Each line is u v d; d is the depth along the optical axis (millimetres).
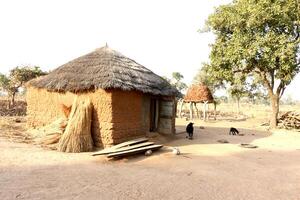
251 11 21766
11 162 9688
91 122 13375
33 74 32781
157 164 10562
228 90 29094
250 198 7180
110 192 7238
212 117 39188
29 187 7305
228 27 25094
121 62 15023
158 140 15406
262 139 18453
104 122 13047
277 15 21719
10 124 20141
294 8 21766
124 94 13594
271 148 14984
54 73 15867
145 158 11445
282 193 7637
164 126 17469
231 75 25016
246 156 12562
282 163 11383
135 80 14188
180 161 11062
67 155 11422
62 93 15070
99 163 10398
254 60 23656
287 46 20812
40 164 9758
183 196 7168
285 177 9281
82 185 7703
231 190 7773
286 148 15172
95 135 13312
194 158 11711
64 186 7535
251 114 43906
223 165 10727
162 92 15734
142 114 15805
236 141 17031
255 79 28016
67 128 12789
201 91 32312
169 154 12188
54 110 15680
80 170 9281
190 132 17094
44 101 16281
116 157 11094
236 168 10328
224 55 24734
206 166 10445
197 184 8234
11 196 6602
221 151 13484
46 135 13969
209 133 20578
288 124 25859
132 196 7012
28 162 9891
